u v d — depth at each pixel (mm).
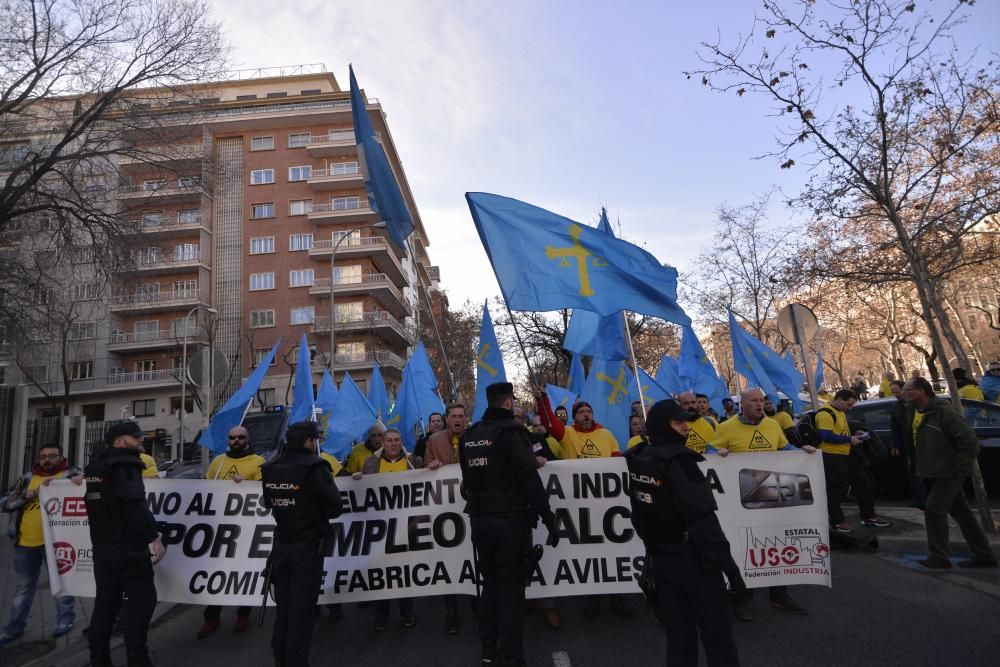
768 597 5789
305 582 4270
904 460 10773
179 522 5871
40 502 5871
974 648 4324
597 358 8914
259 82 55906
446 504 5789
